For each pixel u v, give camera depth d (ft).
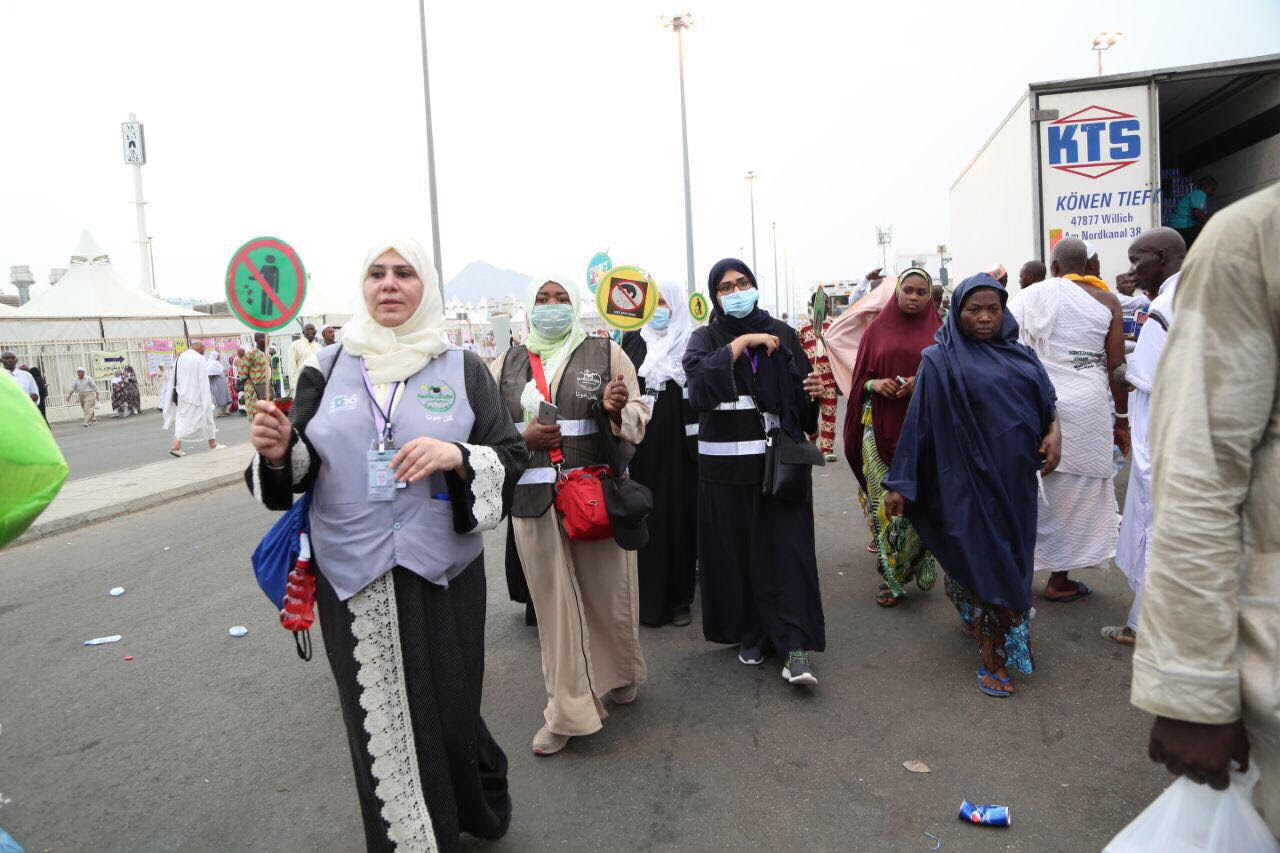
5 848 6.28
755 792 9.59
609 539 11.38
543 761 10.59
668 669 13.32
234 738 11.69
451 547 7.62
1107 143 24.45
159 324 88.99
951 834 8.59
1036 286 15.01
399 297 7.68
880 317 15.66
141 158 128.16
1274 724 4.45
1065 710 11.07
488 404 8.06
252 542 23.85
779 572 12.14
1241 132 28.58
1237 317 4.51
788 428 12.31
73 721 12.52
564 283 11.40
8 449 5.38
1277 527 4.50
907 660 13.00
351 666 7.38
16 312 80.28
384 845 7.35
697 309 20.39
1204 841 4.79
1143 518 12.87
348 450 7.43
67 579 20.93
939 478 11.77
